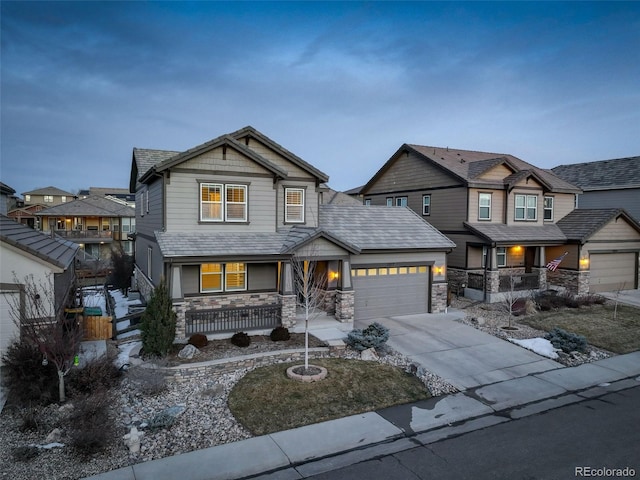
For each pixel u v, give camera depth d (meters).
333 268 17.62
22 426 8.94
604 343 15.75
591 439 9.02
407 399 10.91
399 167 29.06
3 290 11.56
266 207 16.92
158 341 12.50
